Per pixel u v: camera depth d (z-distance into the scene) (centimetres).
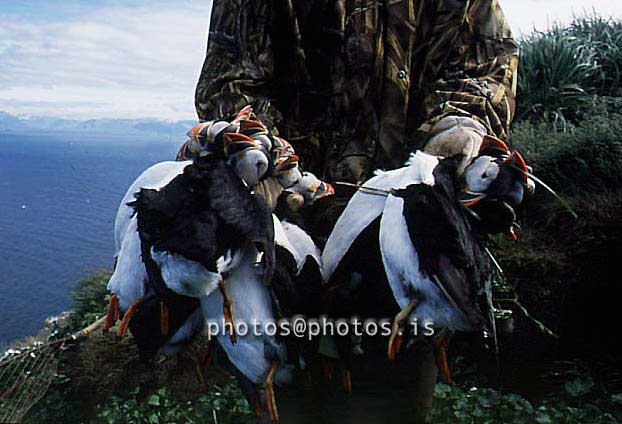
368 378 267
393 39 272
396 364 266
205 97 290
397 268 228
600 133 767
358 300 251
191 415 616
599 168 736
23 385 452
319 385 272
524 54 1003
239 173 230
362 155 279
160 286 225
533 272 650
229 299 228
